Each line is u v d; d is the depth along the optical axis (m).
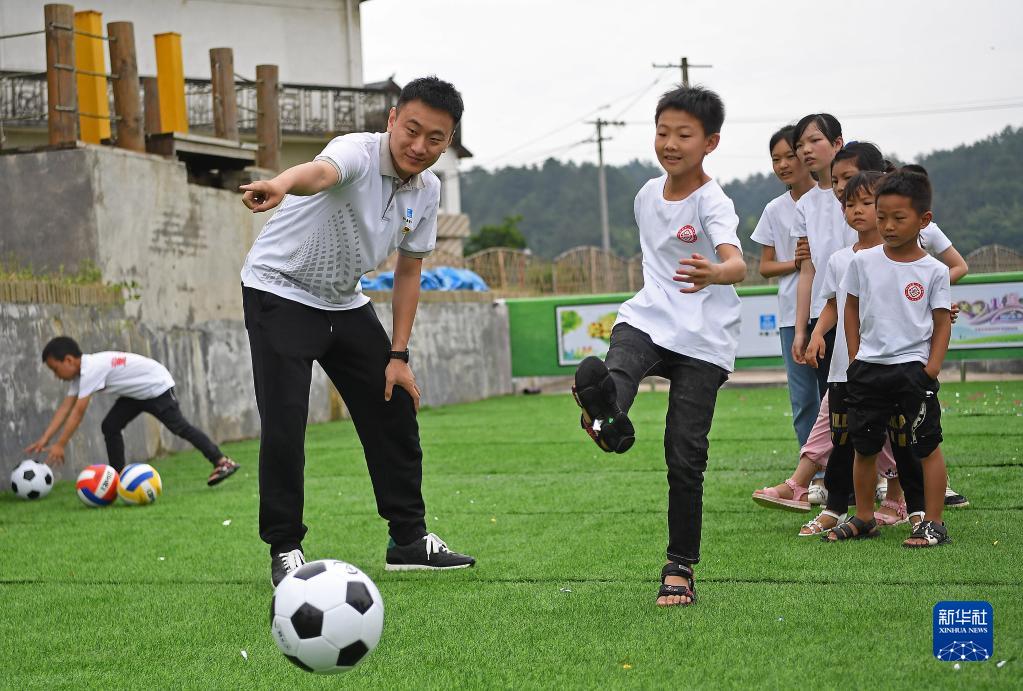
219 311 11.57
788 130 5.99
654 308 3.92
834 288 5.21
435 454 9.33
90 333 9.19
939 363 4.61
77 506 7.10
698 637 3.42
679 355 3.88
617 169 91.69
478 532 5.52
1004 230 20.02
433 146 4.21
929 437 4.63
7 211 9.83
